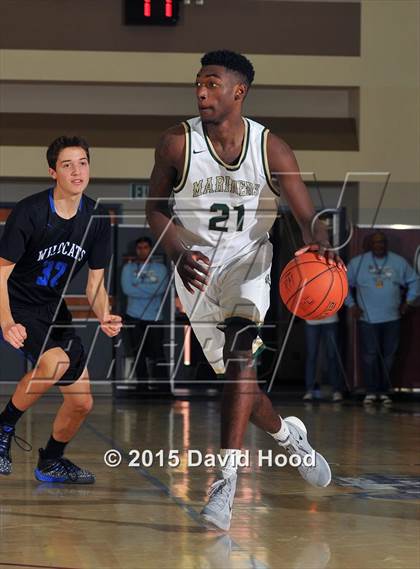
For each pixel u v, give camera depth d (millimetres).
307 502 5219
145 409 11211
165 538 4312
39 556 3943
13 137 13125
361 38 13180
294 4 13109
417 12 13195
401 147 13266
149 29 12922
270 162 4621
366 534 4414
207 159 4621
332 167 13289
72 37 12883
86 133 13250
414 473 6332
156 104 13562
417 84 13234
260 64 13062
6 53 12844
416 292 12312
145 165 13180
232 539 4305
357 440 8258
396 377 12703
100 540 4262
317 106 13766
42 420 9625
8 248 5211
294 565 3826
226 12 13008
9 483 5766
